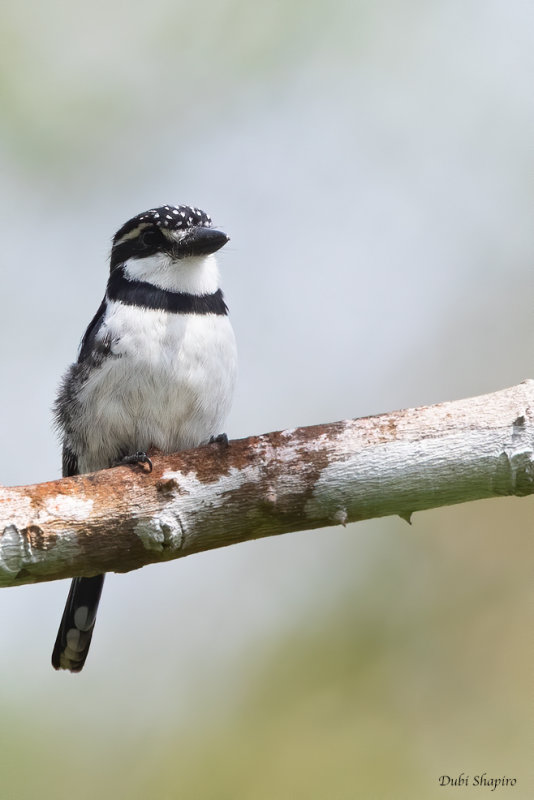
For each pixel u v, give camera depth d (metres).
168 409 9.07
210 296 9.27
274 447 7.18
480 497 7.24
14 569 6.94
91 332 9.40
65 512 6.98
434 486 7.12
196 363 9.02
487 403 7.21
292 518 7.20
